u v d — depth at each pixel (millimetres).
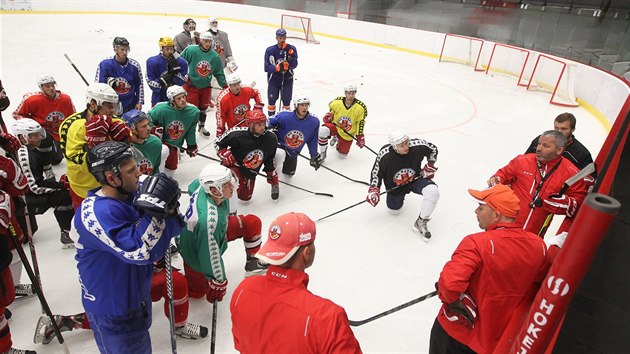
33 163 3531
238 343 1620
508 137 7160
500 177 3232
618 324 2010
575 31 12375
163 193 1737
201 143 6195
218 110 5445
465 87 10633
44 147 4172
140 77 5527
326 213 4457
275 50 7199
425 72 12070
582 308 2098
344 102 5488
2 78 8500
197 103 6684
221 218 2629
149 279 2049
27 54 10695
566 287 843
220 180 2492
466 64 13406
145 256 1729
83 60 10547
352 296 3232
